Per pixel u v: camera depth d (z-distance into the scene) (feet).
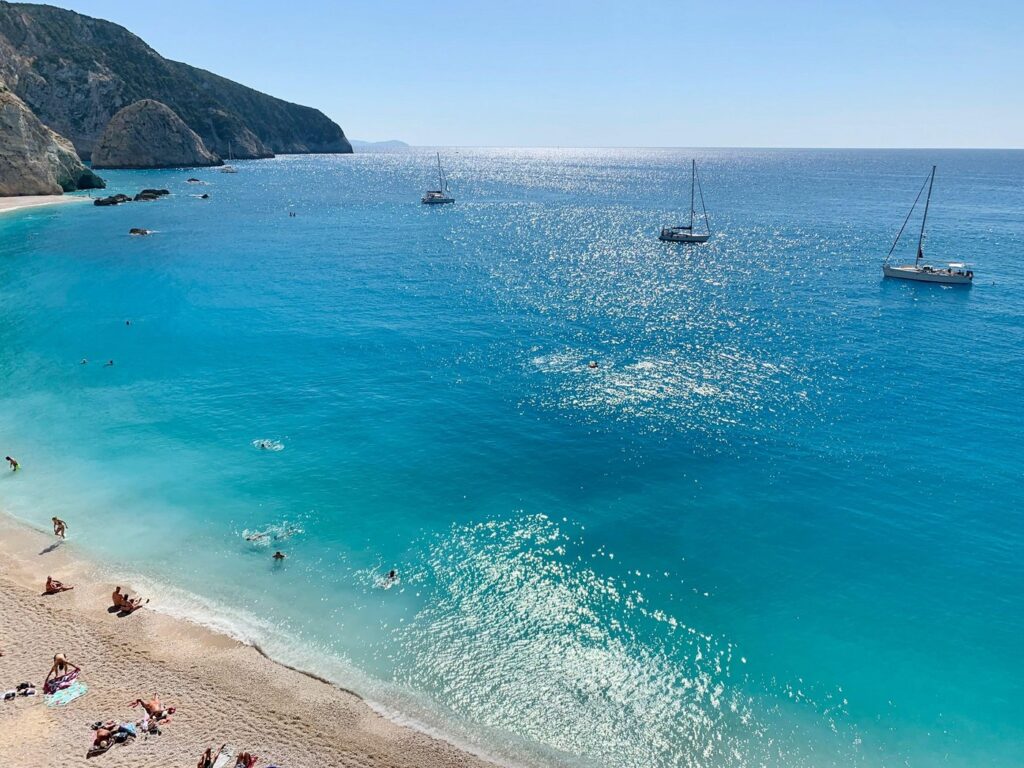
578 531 98.58
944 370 162.50
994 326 200.85
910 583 87.15
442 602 83.41
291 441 126.72
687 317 214.69
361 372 162.50
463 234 401.70
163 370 162.91
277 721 64.44
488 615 81.30
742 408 141.18
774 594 85.25
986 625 79.97
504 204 594.65
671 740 64.80
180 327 197.06
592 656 75.00
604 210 550.36
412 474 114.62
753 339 189.88
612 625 79.77
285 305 223.92
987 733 66.28
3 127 458.09
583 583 87.20
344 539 96.17
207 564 89.86
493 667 73.15
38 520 99.60
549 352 178.19
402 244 357.82
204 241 349.41
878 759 63.41
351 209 518.37
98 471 114.62
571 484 111.65
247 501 105.81
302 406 142.72
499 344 184.75
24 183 469.57
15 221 384.47
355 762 60.29
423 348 180.65
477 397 147.64
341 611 81.30
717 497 107.45
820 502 105.70
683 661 74.54
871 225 434.30
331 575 88.12
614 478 113.50
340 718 65.41
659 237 386.52
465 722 65.98
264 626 78.33
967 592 85.40
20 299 224.74
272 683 69.51
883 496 107.14
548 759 62.18
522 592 85.46
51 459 118.62
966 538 96.17
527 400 146.10
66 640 74.59
